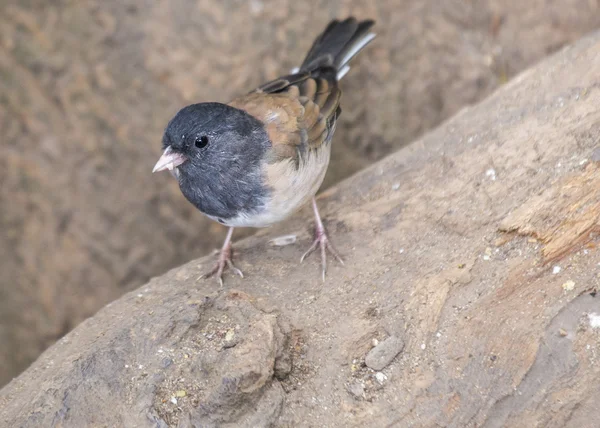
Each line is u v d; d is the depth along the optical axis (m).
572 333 5.97
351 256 7.48
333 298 6.98
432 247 7.19
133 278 13.02
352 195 8.45
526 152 7.55
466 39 12.67
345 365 6.34
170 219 12.88
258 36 12.17
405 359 6.27
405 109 12.84
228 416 5.85
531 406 5.81
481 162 7.78
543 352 5.94
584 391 5.77
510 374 5.93
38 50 11.96
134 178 12.62
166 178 12.63
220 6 12.02
